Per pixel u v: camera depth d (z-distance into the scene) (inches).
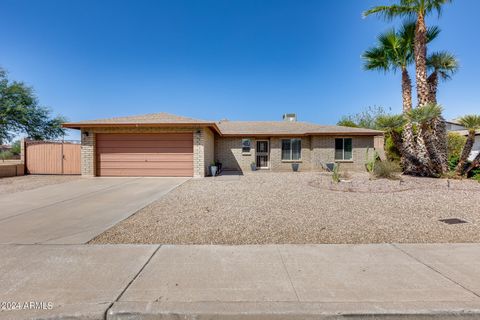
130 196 312.8
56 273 121.3
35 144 581.9
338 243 160.9
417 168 474.9
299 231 183.6
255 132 692.7
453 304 97.9
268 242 163.5
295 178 498.6
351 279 115.7
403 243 159.3
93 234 176.7
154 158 512.4
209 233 179.8
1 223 201.8
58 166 578.9
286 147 698.8
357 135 673.6
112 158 514.3
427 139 461.4
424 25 461.1
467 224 197.6
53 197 307.7
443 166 470.3
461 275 119.0
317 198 299.1
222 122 851.4
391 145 629.6
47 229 187.3
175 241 164.9
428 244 156.8
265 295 104.0
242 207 255.0
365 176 518.0
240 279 116.0
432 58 494.3
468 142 425.7
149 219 213.6
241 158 704.4
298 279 115.9
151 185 404.5
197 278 117.0
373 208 249.8
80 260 135.2
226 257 139.1
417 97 470.0
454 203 267.9
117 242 162.7
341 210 242.4
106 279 115.9
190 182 439.8
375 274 120.2
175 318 94.7
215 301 100.3
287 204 267.9
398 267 127.0
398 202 275.4
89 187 385.1
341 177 484.7
